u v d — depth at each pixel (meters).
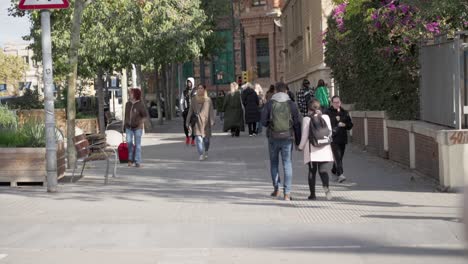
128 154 24.16
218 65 105.19
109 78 52.38
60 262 10.62
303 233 12.31
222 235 12.27
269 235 12.20
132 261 10.60
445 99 17.95
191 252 11.09
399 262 10.19
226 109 37.62
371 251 10.91
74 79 22.38
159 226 13.16
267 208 15.02
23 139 19.33
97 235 12.46
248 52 98.81
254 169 22.19
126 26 40.47
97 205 15.73
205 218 13.93
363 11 23.17
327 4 43.78
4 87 80.38
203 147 26.38
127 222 13.62
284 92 16.28
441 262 10.12
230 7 63.22
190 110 25.42
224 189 18.08
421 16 19.75
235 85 37.59
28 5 17.00
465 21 19.44
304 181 19.22
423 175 18.86
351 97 30.88
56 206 15.66
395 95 21.55
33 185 19.19
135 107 23.72
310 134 15.86
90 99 56.84
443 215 13.49
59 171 20.22
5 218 14.25
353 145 29.00
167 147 31.56
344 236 11.99
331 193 16.89
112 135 29.75
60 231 12.87
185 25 44.81
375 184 17.97
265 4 95.69
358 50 26.52
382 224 12.87
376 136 24.70
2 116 26.45
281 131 16.09
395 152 21.98
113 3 23.77
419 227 12.50
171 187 18.62
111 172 22.25
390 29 21.14
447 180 16.19
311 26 50.62
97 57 40.19
